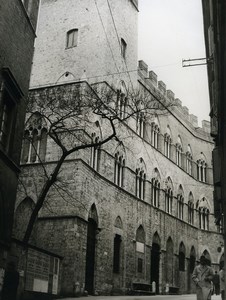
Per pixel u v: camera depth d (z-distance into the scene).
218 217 32.44
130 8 51.38
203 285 16.86
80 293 31.88
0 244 18.98
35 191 35.00
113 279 38.12
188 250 55.84
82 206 33.78
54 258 27.34
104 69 43.00
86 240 34.00
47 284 25.94
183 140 60.38
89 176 35.59
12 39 21.03
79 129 34.88
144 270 44.00
